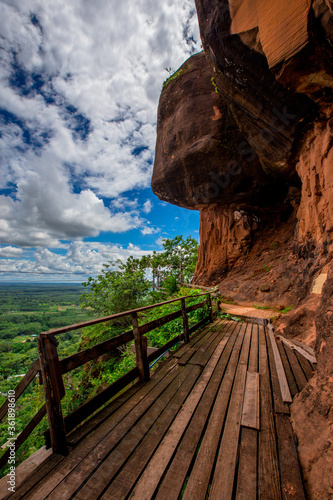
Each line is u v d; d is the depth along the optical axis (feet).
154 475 4.83
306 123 18.47
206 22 16.43
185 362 10.79
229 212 44.93
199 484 4.60
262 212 44.93
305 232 23.80
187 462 5.16
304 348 12.43
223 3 14.06
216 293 26.07
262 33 11.25
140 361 8.91
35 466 5.11
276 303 26.53
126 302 49.62
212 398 7.81
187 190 42.88
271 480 4.70
